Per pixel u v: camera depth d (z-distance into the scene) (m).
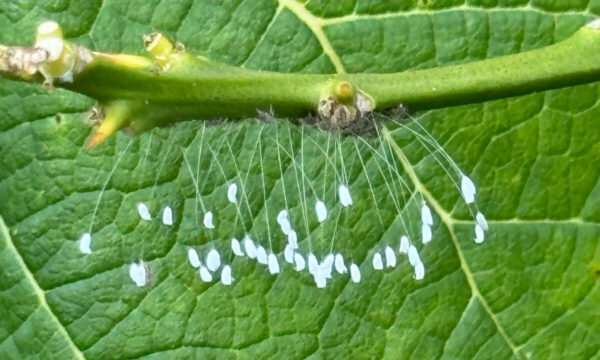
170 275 0.05
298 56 0.05
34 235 0.05
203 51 0.05
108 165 0.05
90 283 0.05
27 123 0.05
